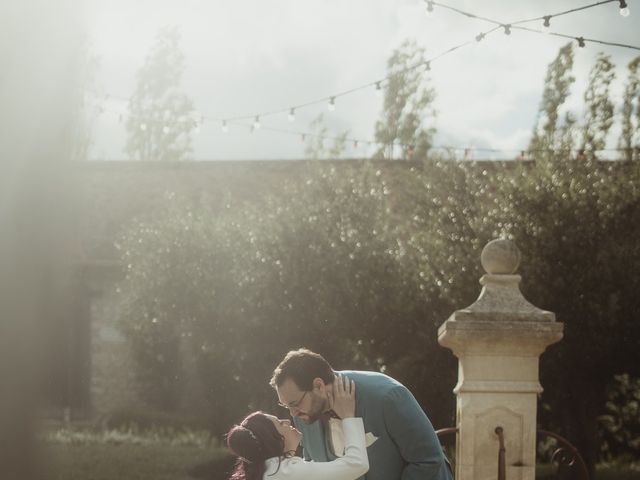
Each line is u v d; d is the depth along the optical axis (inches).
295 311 604.4
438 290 564.4
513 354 218.5
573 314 513.0
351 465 149.1
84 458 602.5
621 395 655.8
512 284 222.7
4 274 267.6
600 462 649.0
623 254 505.4
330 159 920.9
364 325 589.3
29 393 265.1
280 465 149.0
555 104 805.9
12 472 256.5
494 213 538.6
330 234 605.9
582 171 541.3
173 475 565.6
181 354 782.5
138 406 845.2
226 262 625.0
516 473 216.8
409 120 1015.6
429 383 577.6
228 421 640.4
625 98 614.9
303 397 153.6
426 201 584.1
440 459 159.0
